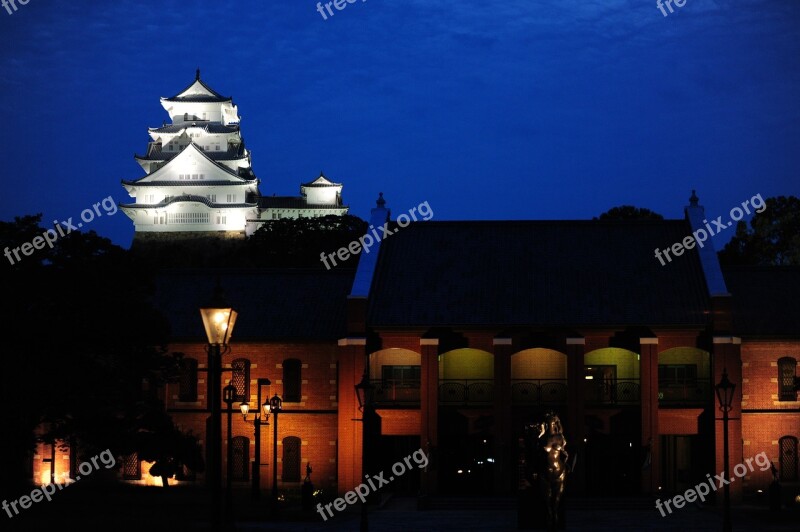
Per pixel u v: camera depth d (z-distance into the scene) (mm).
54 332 45906
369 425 57969
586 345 57562
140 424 50562
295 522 48188
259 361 60438
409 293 60406
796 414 58312
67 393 47000
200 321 61719
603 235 64562
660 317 57312
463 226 66000
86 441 50094
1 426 47469
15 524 38656
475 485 59156
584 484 56156
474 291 60375
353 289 58438
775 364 58688
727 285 62219
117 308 47844
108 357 50031
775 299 60750
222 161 173625
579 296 59500
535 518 44750
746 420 58469
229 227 169500
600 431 57219
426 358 57656
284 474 59906
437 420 57219
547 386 60500
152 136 174250
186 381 60812
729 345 56125
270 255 120500
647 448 56250
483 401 59906
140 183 168250
